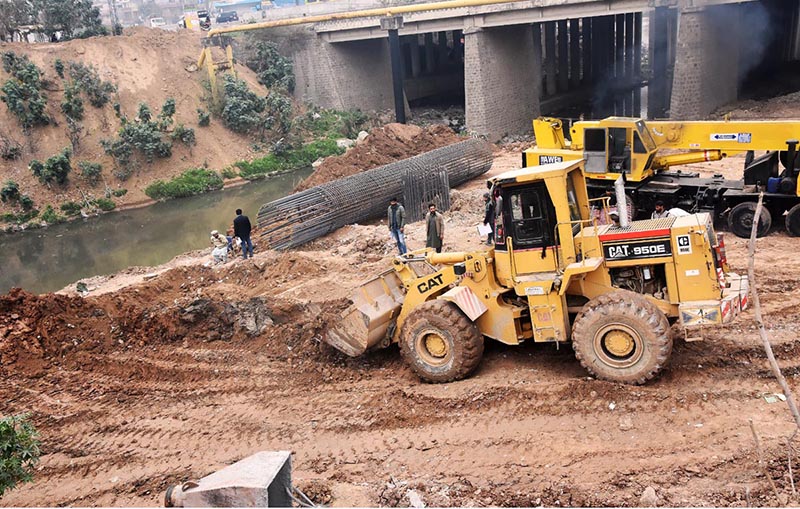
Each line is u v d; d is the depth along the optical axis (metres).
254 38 48.84
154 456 9.05
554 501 7.03
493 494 7.27
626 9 36.69
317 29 47.03
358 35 45.56
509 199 9.45
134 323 13.04
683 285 8.90
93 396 10.98
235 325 12.84
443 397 9.30
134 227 31.33
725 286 9.15
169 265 21.95
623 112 50.94
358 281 15.18
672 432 7.87
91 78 38.66
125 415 10.23
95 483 8.62
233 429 9.48
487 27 41.25
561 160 18.17
